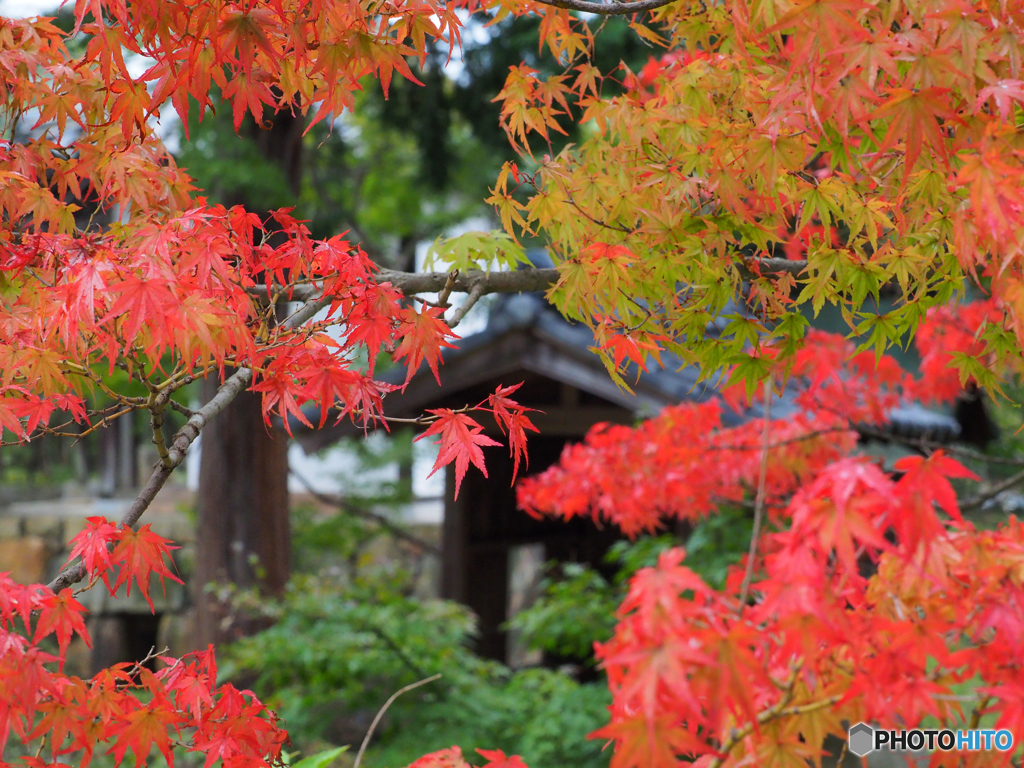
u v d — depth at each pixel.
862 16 1.39
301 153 7.65
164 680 1.48
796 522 0.94
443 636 5.39
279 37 1.56
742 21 1.51
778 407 4.50
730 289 1.91
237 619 7.11
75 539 1.40
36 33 1.89
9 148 1.85
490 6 2.11
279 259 1.64
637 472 3.86
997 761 1.06
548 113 2.18
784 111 1.47
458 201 14.98
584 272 1.86
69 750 1.32
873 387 3.87
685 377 4.67
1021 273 1.29
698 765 1.11
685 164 1.87
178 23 1.36
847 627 0.92
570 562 7.42
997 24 1.25
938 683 1.04
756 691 1.05
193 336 1.35
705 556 4.91
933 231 1.69
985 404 7.34
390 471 12.98
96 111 1.92
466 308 2.04
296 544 10.05
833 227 2.04
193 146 6.38
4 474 16.23
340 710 5.05
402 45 1.56
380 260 14.78
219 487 7.32
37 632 1.27
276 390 1.53
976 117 1.28
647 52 6.45
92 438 16.62
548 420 6.00
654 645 0.84
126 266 1.37
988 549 1.14
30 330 1.57
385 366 6.49
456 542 6.77
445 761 1.53
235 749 1.46
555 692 4.89
